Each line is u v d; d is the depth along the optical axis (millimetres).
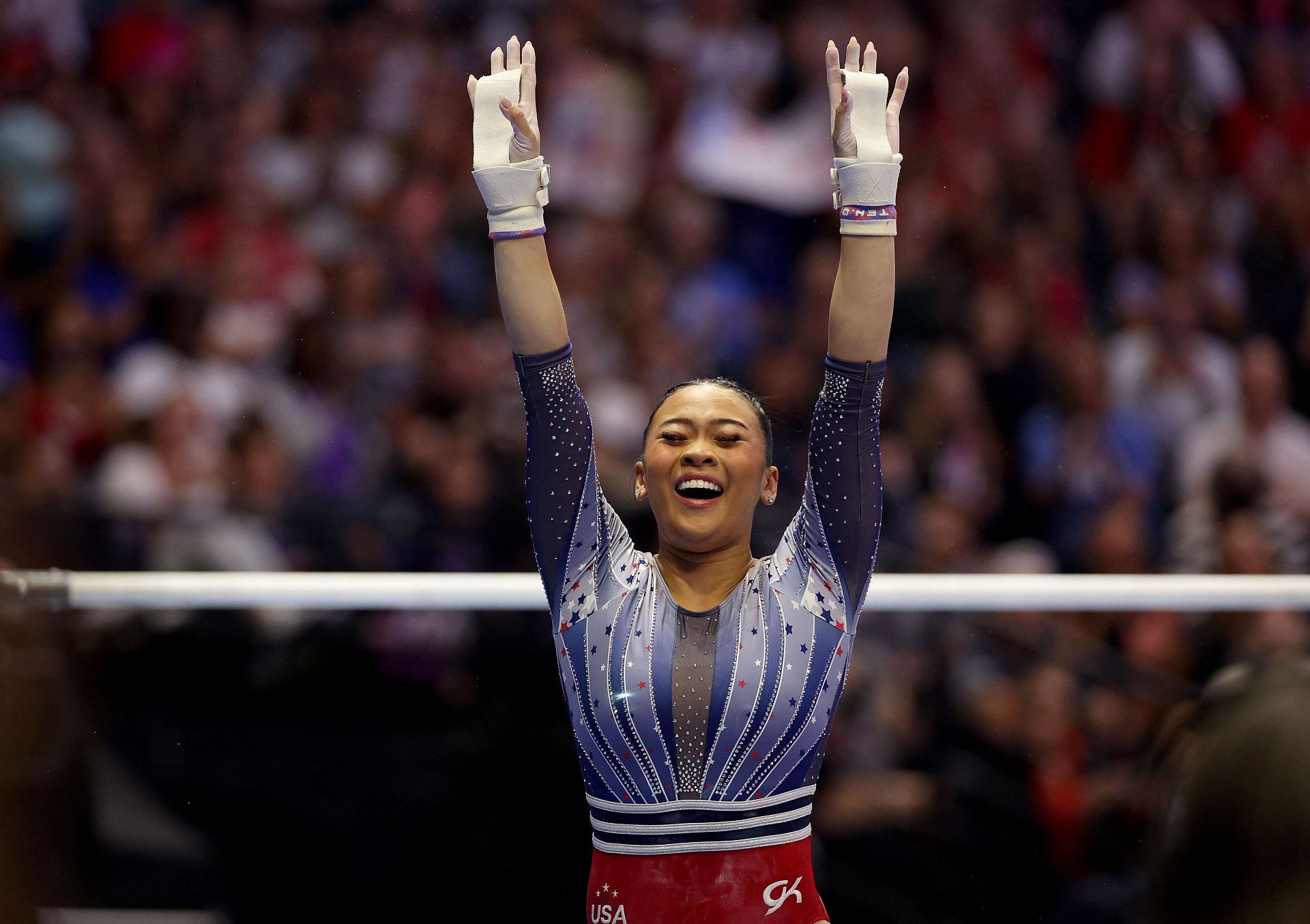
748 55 33250
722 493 9508
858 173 9195
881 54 33500
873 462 9508
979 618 21672
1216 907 4180
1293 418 29656
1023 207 32281
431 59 32938
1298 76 35625
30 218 29516
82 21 32406
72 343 27906
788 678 9250
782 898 9047
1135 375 29766
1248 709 4332
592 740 9328
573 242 30688
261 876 19000
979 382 29000
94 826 18047
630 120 32156
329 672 20469
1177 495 28297
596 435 27000
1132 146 34031
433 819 19062
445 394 26891
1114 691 21469
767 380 28328
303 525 22547
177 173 30828
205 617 20359
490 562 23203
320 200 30891
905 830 20500
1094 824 20828
